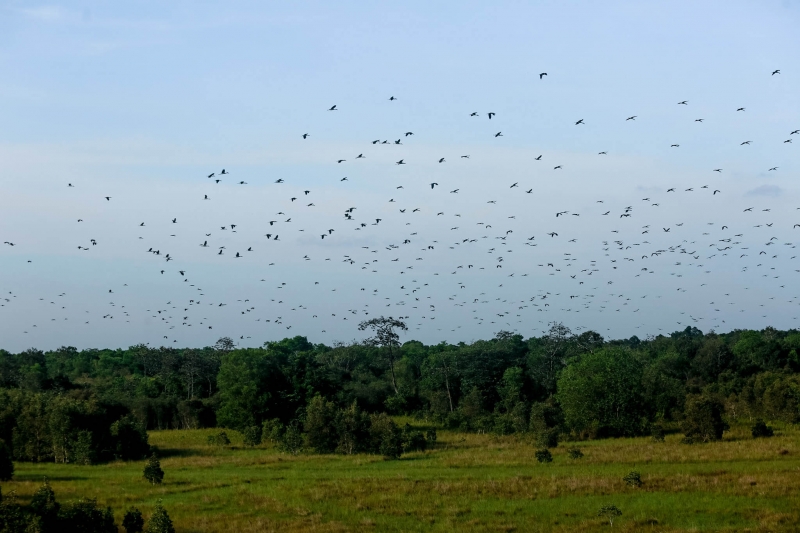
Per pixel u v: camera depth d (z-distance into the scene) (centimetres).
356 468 6006
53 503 3472
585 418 8212
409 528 3891
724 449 6100
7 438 7112
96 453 6819
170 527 3575
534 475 5169
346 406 10356
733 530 3619
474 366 11488
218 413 9838
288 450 7388
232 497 4662
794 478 4647
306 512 4231
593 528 3762
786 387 8206
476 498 4509
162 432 9612
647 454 6038
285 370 10512
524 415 8625
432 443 7700
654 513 4000
